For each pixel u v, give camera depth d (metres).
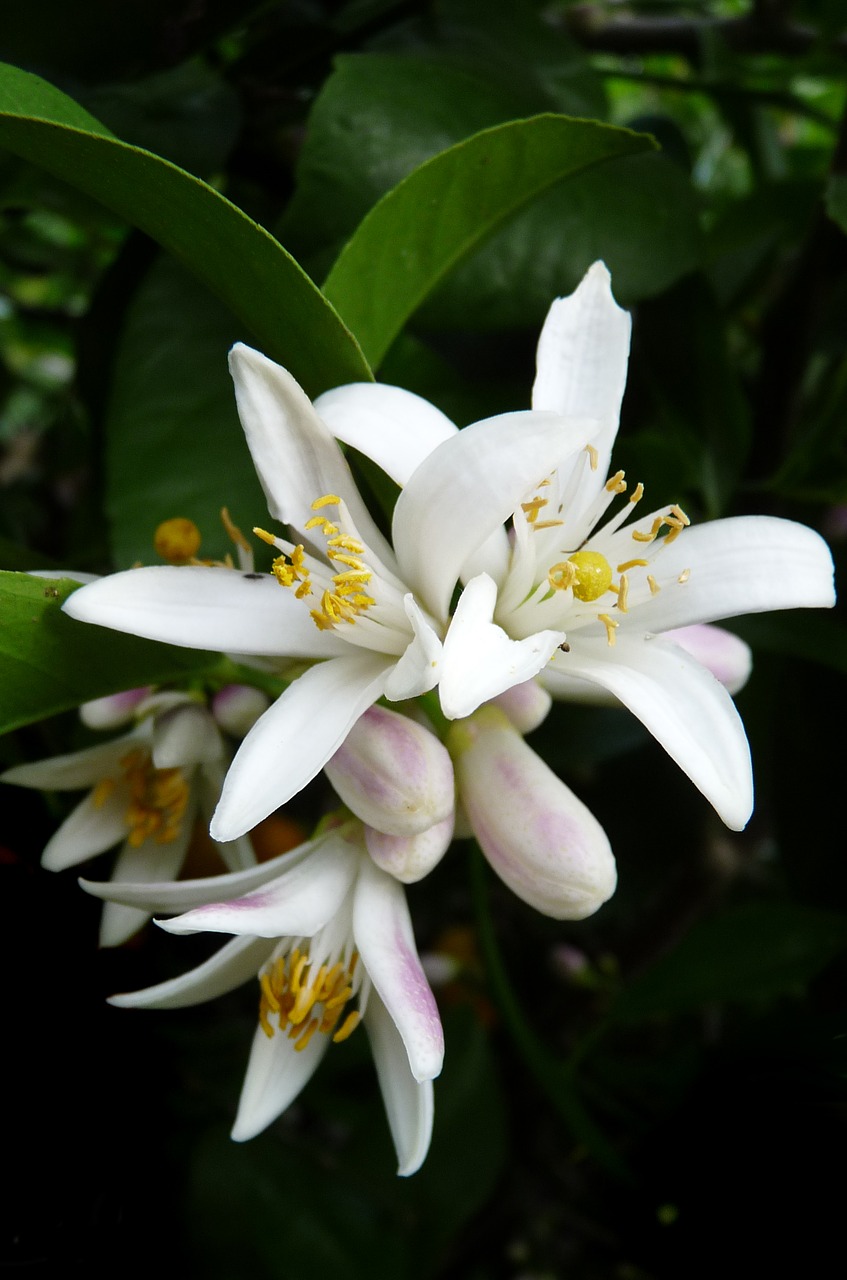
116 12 0.24
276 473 0.17
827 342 0.27
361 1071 0.27
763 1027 0.22
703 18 0.34
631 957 0.30
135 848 0.20
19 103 0.17
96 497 0.25
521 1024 0.23
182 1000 0.18
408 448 0.17
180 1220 0.24
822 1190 0.21
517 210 0.19
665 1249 0.23
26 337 0.42
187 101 0.23
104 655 0.18
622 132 0.19
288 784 0.17
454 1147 0.25
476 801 0.18
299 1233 0.24
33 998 0.20
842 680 0.25
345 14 0.25
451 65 0.23
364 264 0.19
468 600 0.17
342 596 0.18
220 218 0.17
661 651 0.18
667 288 0.22
